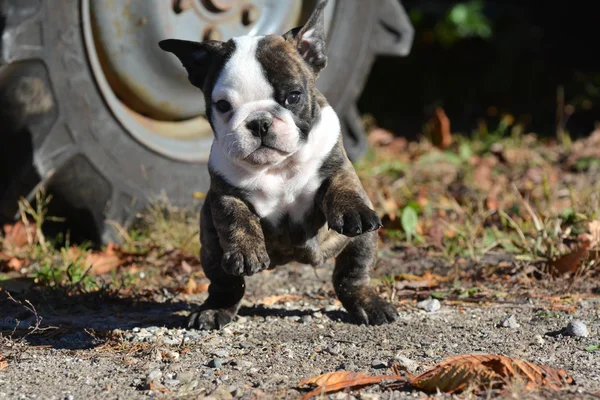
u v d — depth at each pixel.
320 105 6.79
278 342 6.27
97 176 9.43
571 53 19.23
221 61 6.56
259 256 6.25
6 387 5.39
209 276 7.00
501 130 15.25
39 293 7.87
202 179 10.27
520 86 18.42
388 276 8.44
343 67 11.30
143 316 7.26
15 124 9.07
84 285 7.94
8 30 8.66
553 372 5.10
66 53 9.05
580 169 12.98
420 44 19.41
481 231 9.78
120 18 9.32
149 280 8.55
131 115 9.77
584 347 5.95
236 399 5.00
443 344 6.10
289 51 6.62
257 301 7.81
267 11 10.15
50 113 9.07
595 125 16.34
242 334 6.54
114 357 6.01
